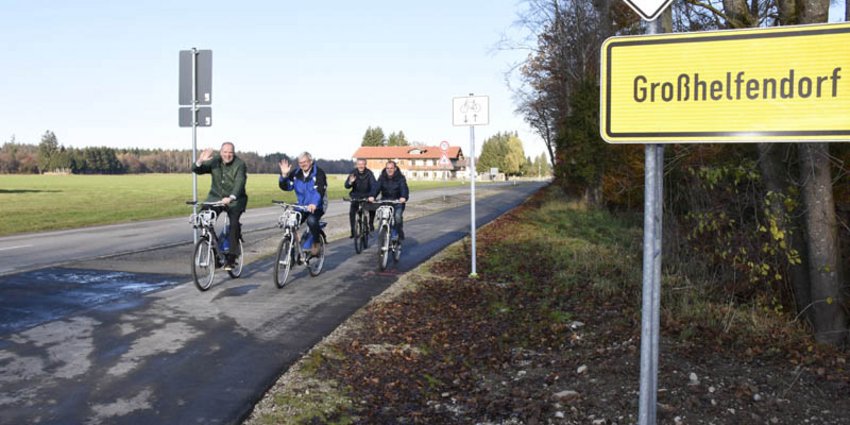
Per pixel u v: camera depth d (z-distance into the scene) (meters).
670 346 5.60
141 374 5.15
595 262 10.67
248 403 4.59
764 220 6.52
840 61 2.61
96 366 5.32
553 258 11.87
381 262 10.41
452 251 13.12
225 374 5.20
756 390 4.50
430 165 128.88
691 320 6.48
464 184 85.56
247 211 25.56
